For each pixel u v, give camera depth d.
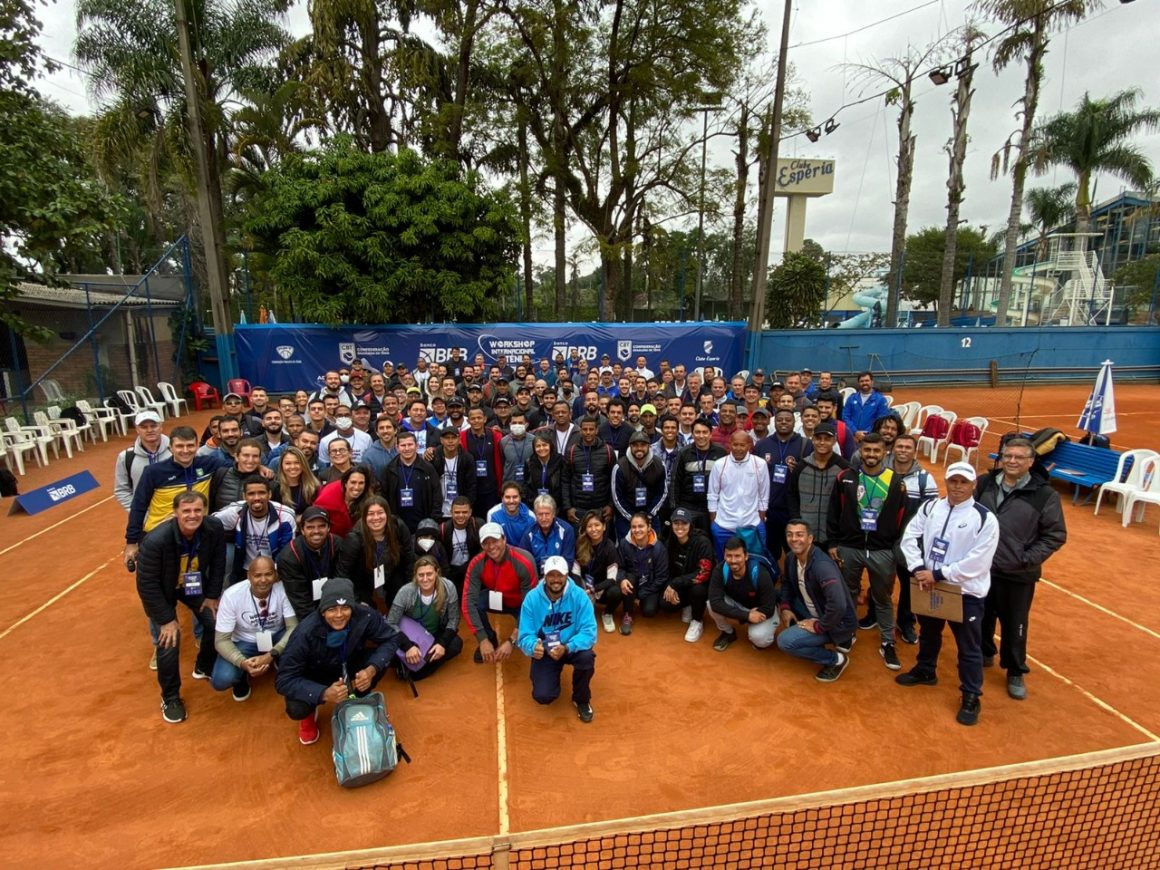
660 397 11.09
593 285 30.08
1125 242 38.03
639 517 6.18
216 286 16.03
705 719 4.90
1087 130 29.58
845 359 21.42
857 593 5.86
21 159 9.93
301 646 4.42
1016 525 4.94
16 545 8.49
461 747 4.57
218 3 18.92
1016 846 3.59
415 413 7.83
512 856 3.50
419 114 21.31
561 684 5.38
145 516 5.39
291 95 19.36
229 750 4.55
